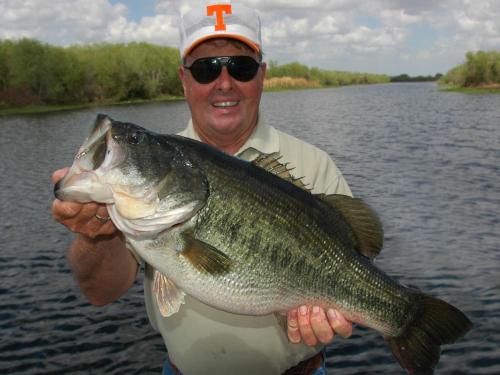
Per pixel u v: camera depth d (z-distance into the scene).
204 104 0.92
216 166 0.76
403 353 0.79
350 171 4.52
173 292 0.78
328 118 10.15
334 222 0.80
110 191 0.70
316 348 0.90
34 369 1.63
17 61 16.83
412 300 0.80
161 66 21.86
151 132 0.75
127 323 1.90
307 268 0.77
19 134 8.56
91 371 1.62
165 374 0.99
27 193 4.09
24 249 2.72
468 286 2.03
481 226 2.79
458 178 4.08
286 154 0.93
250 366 0.88
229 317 0.86
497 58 21.19
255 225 0.75
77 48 24.00
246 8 0.91
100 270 0.82
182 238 0.73
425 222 2.89
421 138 6.66
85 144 0.70
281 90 30.08
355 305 0.79
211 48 0.90
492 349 1.62
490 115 9.55
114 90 19.75
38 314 1.98
